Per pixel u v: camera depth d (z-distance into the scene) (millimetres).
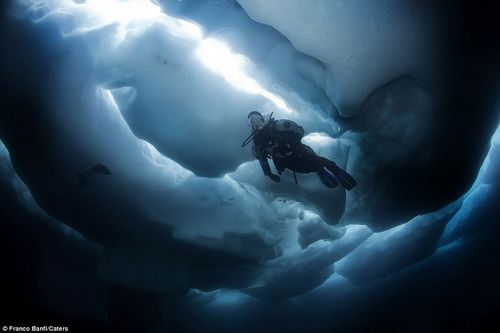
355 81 3916
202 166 4574
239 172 5305
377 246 6484
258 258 5762
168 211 5078
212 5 3988
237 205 5328
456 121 4270
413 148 4332
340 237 5898
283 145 3816
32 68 4211
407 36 3805
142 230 5262
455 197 4918
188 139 4441
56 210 5383
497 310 7113
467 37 3996
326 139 4910
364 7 3678
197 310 8414
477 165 4723
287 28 3789
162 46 4195
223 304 8492
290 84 4371
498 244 6973
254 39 4152
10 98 4426
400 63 3883
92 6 4426
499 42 4195
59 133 4480
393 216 5023
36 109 4371
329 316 8336
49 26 4207
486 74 4258
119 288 5961
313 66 4102
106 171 4723
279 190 5246
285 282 7031
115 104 4707
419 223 5902
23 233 7328
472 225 6707
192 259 5664
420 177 4562
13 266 7652
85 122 4426
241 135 4484
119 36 4301
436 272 7531
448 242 6957
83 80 4246
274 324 8789
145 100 4309
